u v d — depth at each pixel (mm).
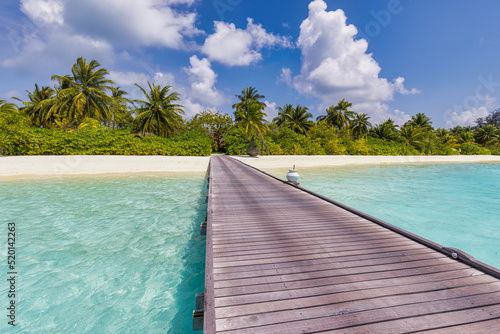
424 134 49688
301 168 25062
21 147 20219
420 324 2262
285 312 2434
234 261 3559
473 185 17344
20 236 6555
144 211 9047
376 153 42656
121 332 3234
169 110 34938
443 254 3758
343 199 12062
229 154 35594
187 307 3773
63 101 31266
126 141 25188
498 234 7590
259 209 6637
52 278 4531
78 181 14758
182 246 6090
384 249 3967
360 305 2537
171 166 21297
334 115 53781
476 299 2627
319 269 3311
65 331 3229
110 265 5070
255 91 46344
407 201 11898
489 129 63875
